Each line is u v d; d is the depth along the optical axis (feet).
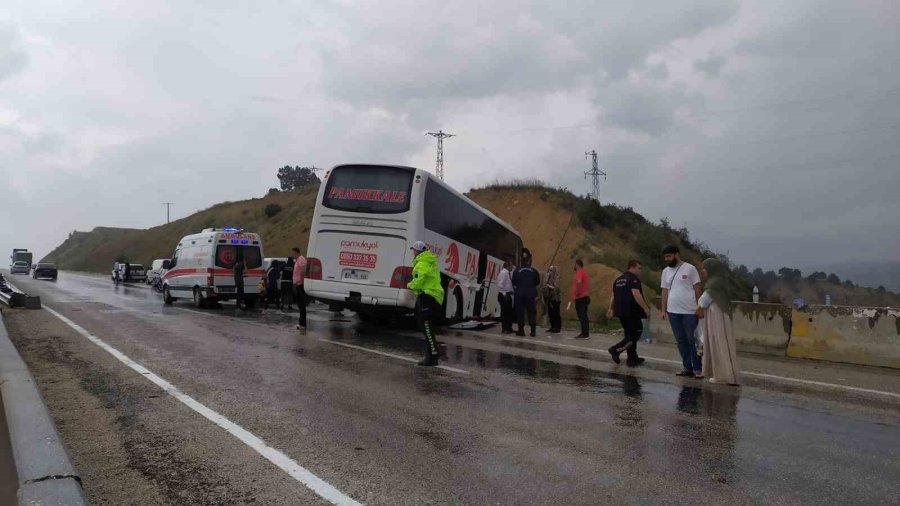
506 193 154.81
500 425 20.36
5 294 66.44
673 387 27.78
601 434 19.63
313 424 20.01
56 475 14.16
